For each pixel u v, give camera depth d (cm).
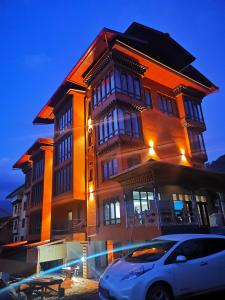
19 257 2638
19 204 4166
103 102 2206
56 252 2175
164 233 1401
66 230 2500
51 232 2623
